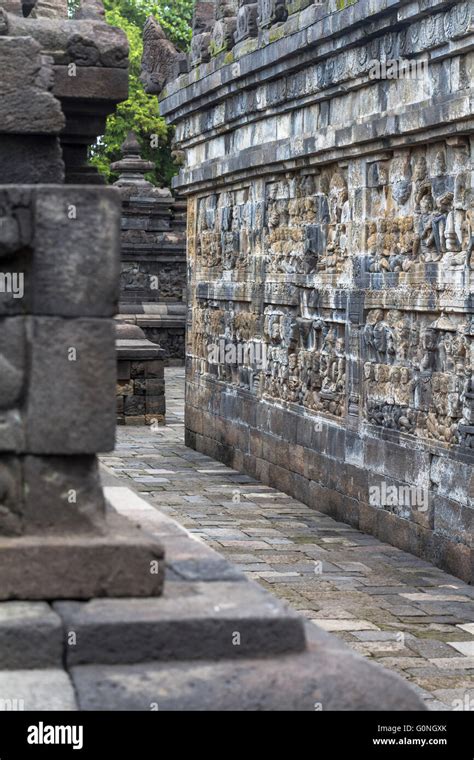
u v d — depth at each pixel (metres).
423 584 12.88
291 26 16.86
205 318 22.86
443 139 13.58
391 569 13.55
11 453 6.14
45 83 6.72
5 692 5.45
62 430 6.09
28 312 6.11
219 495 18.30
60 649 5.74
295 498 18.14
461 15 12.56
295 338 18.23
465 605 12.02
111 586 6.09
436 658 10.16
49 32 8.95
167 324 42.84
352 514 16.05
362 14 14.27
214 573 6.64
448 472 13.55
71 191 6.03
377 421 15.38
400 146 14.48
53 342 6.05
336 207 16.75
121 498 8.65
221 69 19.89
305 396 17.83
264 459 19.55
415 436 14.38
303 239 17.91
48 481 6.14
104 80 9.05
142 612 5.88
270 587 12.52
